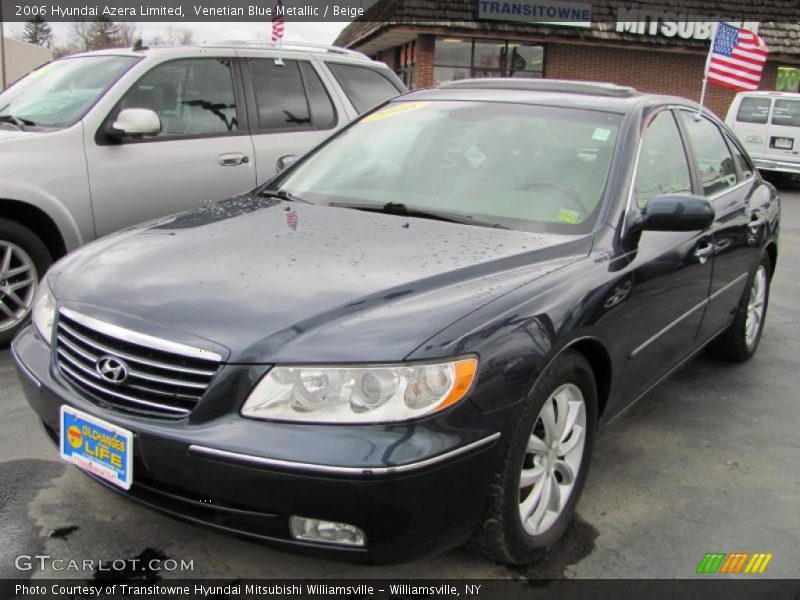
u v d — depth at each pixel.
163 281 2.49
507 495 2.35
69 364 2.46
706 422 3.96
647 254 3.08
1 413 3.64
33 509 2.83
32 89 5.30
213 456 2.09
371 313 2.26
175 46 5.38
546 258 2.74
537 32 18.77
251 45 5.76
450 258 2.65
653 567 2.69
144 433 2.18
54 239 4.64
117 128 4.73
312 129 5.93
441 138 3.57
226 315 2.27
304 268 2.54
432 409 2.11
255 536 2.16
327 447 2.03
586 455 2.84
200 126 5.31
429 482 2.08
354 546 2.14
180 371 2.19
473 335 2.22
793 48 20.62
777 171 16.20
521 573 2.61
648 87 20.86
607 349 2.78
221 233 2.93
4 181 4.30
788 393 4.41
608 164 3.19
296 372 2.11
